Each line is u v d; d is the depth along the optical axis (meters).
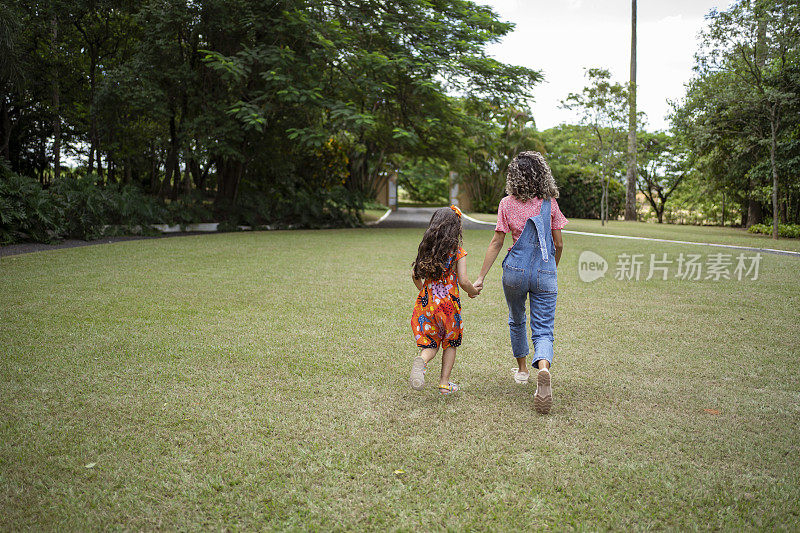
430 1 18.75
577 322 5.39
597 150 23.73
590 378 3.74
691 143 19.81
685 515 2.14
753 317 5.62
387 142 21.48
